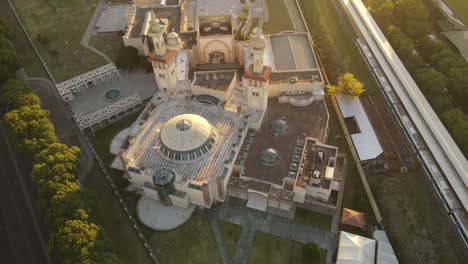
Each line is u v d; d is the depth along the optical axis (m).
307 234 100.06
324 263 94.75
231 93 125.12
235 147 105.75
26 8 186.12
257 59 106.81
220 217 103.81
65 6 186.88
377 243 95.12
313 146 110.00
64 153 104.44
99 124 127.94
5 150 122.25
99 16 180.25
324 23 172.25
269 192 101.88
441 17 173.25
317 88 125.50
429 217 104.38
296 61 134.38
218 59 152.25
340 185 107.56
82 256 83.38
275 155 107.44
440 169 111.75
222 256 96.38
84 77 140.75
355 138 118.38
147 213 105.06
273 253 96.62
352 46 159.75
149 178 102.81
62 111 135.00
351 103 129.00
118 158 118.56
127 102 131.62
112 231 101.62
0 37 149.75
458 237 100.38
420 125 121.94
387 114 130.75
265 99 117.56
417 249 97.81
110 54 158.38
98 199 102.75
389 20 165.50
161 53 116.38
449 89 137.88
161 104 121.31
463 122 119.06
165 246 98.44
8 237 101.31
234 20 175.00
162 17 159.88
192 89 123.19
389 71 140.75
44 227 103.00
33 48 162.12
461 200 102.94
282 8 183.12
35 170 99.25
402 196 108.69
